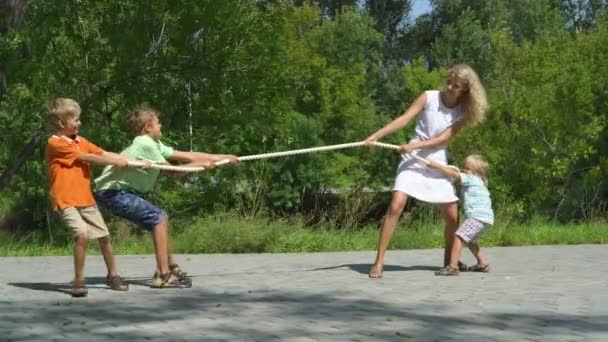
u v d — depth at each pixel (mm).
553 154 23578
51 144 8008
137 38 21547
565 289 8539
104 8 21609
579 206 23484
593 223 18906
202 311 7156
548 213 23641
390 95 48875
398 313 7066
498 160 23516
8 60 18375
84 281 8320
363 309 7262
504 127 23938
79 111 8141
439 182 9523
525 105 23594
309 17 32531
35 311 7176
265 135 23922
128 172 8391
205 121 22969
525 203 23562
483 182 9883
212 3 21391
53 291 8375
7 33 18109
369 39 35781
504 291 8367
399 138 26797
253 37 22266
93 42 21672
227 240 13648
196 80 22391
